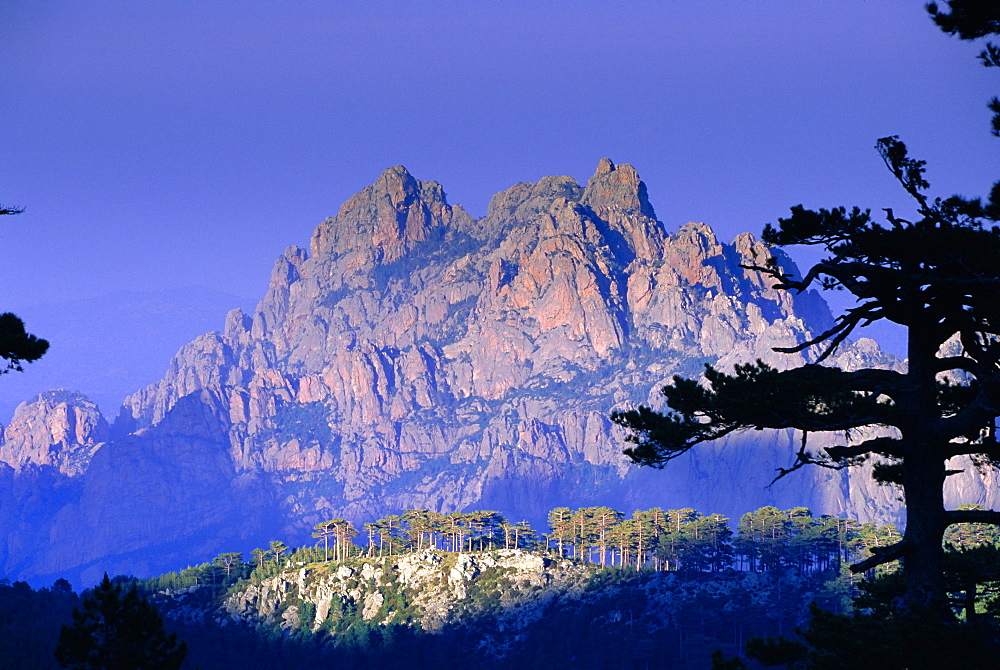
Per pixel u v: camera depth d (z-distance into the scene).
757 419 72.06
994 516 70.88
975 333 73.94
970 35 73.38
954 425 71.75
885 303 74.31
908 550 72.62
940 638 67.50
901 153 74.00
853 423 72.00
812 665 71.69
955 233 67.12
